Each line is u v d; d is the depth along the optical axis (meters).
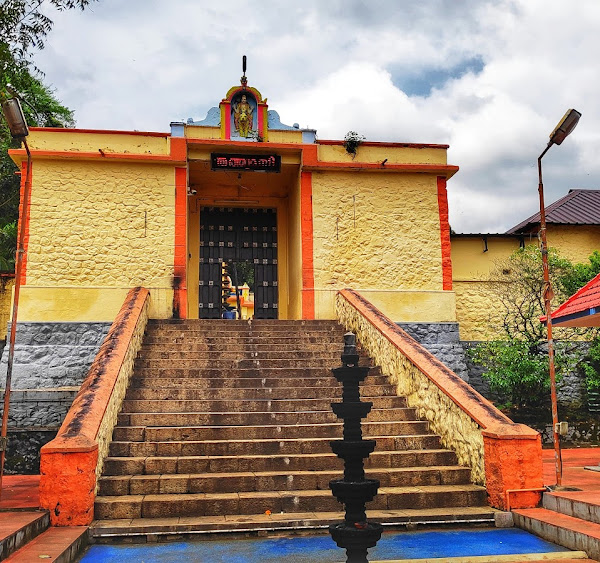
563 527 5.38
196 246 16.00
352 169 13.87
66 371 12.16
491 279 14.51
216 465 7.07
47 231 12.77
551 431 12.88
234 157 13.76
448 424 7.74
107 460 6.94
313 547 5.39
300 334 11.77
